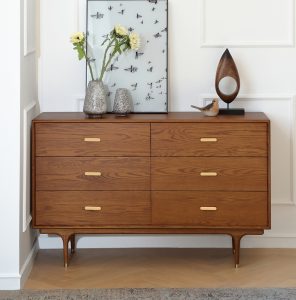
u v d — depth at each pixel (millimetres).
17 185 3572
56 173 3883
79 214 3908
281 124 4258
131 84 4199
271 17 4191
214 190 3887
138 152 3873
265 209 3891
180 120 3850
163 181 3887
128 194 3898
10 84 3551
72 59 4227
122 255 4188
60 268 3955
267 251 4246
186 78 4242
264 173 3873
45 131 3865
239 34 4207
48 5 4188
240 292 3541
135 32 4188
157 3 4184
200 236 4312
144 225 3912
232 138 3857
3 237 3586
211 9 4195
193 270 3908
